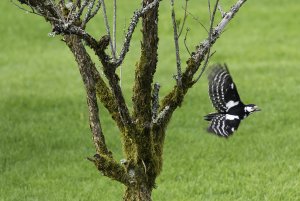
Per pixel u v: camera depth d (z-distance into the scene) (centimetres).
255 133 1720
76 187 1422
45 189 1412
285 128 1755
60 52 2728
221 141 1662
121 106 798
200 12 3088
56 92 2139
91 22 3048
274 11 3186
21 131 1753
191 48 2670
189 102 1989
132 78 2169
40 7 797
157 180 1445
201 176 1455
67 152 1622
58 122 1845
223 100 823
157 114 871
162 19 3048
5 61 2591
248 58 2514
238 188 1390
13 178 1471
